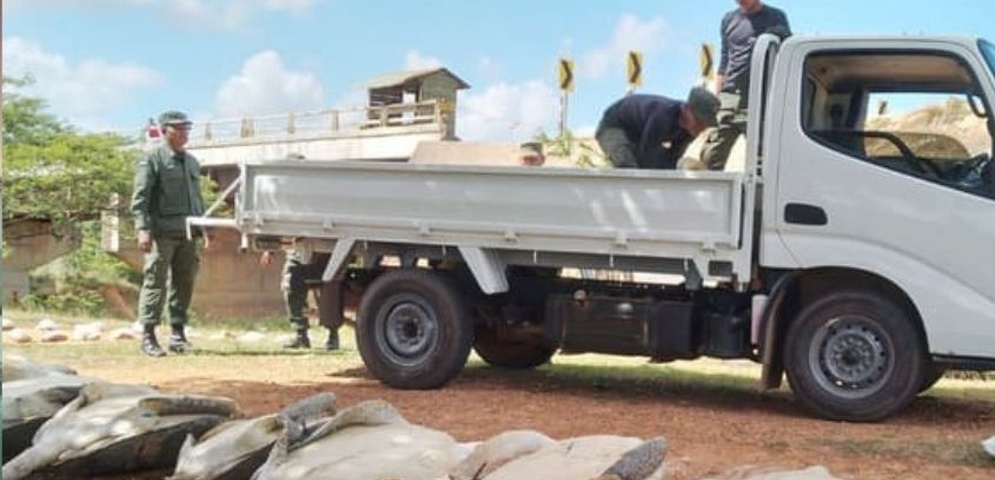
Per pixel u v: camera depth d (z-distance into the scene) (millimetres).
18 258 29078
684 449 5578
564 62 23844
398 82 39312
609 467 3236
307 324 10773
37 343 10891
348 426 3926
